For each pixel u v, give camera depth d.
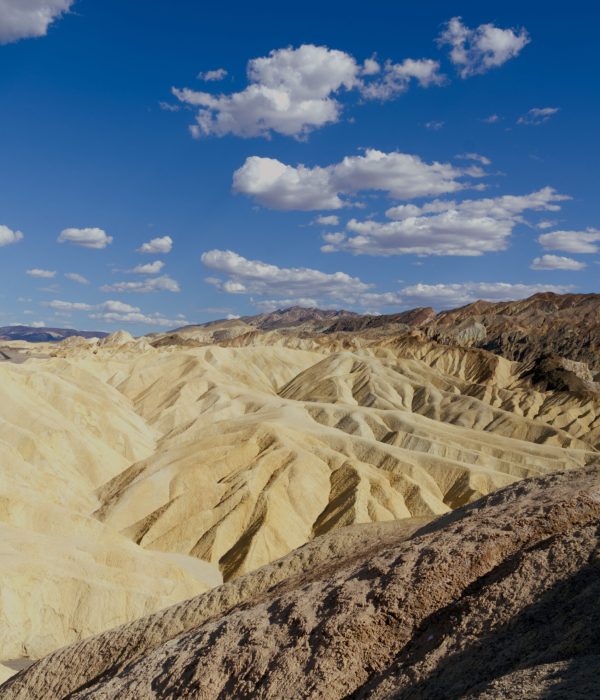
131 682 21.50
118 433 98.44
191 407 126.12
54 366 117.19
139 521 70.31
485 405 138.88
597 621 13.84
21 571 43.06
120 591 45.47
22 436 77.88
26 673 29.77
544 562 17.06
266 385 168.50
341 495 74.44
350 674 17.14
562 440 122.25
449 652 15.73
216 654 20.27
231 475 76.69
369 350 195.75
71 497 71.25
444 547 19.91
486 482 83.06
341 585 20.62
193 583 52.81
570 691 11.24
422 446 98.75
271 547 64.25
